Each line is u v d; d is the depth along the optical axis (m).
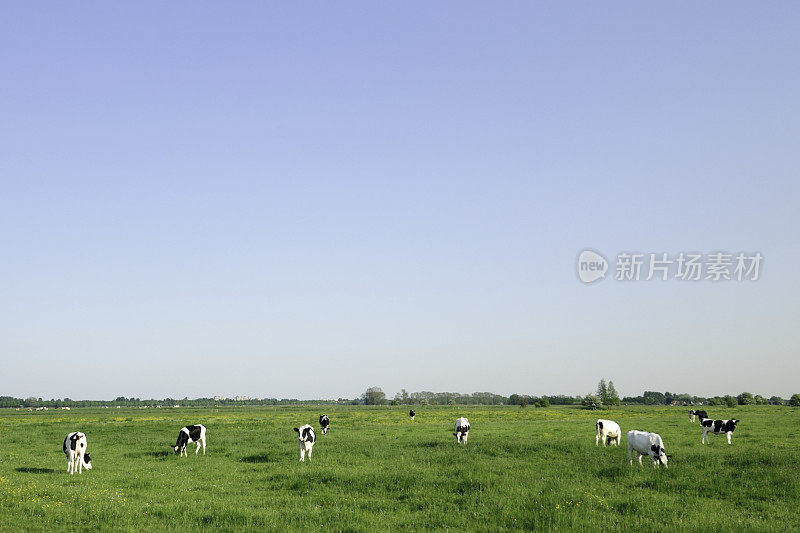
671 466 23.59
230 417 93.94
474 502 18.06
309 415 100.88
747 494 18.95
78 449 25.55
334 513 16.94
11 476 23.86
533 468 24.50
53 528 15.28
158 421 77.31
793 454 25.67
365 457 29.36
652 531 14.60
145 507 17.62
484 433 47.22
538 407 149.50
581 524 15.20
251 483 22.70
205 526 15.66
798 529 14.55
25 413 143.62
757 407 131.00
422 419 79.50
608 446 32.47
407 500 18.92
